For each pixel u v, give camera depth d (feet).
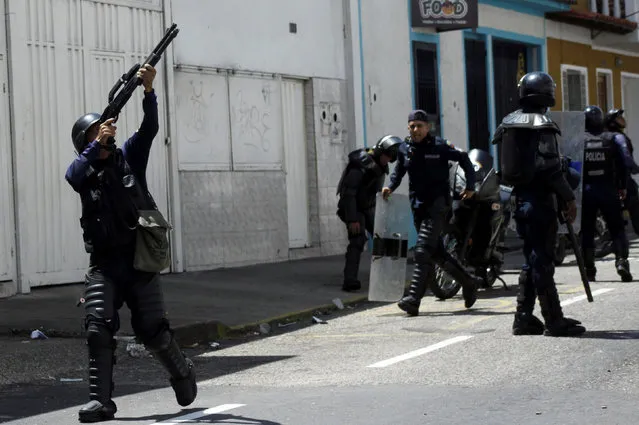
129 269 26.40
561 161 38.32
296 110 74.33
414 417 25.99
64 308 49.06
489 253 53.88
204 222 64.85
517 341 37.58
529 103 38.27
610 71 125.90
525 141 37.86
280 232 70.85
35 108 54.65
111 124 26.30
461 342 38.34
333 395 29.48
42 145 54.85
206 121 65.77
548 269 38.09
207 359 38.75
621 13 124.47
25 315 47.06
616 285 54.03
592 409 26.35
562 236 64.80
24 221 53.52
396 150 55.98
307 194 75.05
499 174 50.52
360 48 79.92
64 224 55.77
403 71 85.20
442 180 46.65
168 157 62.69
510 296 52.65
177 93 63.77
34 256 54.24
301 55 74.23
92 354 26.35
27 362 37.55
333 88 77.46
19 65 53.88
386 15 83.30
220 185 66.08
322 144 75.82
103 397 26.37
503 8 101.86
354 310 51.83
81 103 57.21
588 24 116.98
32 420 27.96
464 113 94.17
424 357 35.60
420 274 46.80
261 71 70.28
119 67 59.72
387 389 30.12
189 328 42.88
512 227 94.38
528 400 27.66
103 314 26.11
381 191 55.21
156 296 26.76
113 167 26.27
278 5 72.18
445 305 50.49
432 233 46.73
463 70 94.32
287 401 28.81
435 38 90.12
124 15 60.08
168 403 29.60
